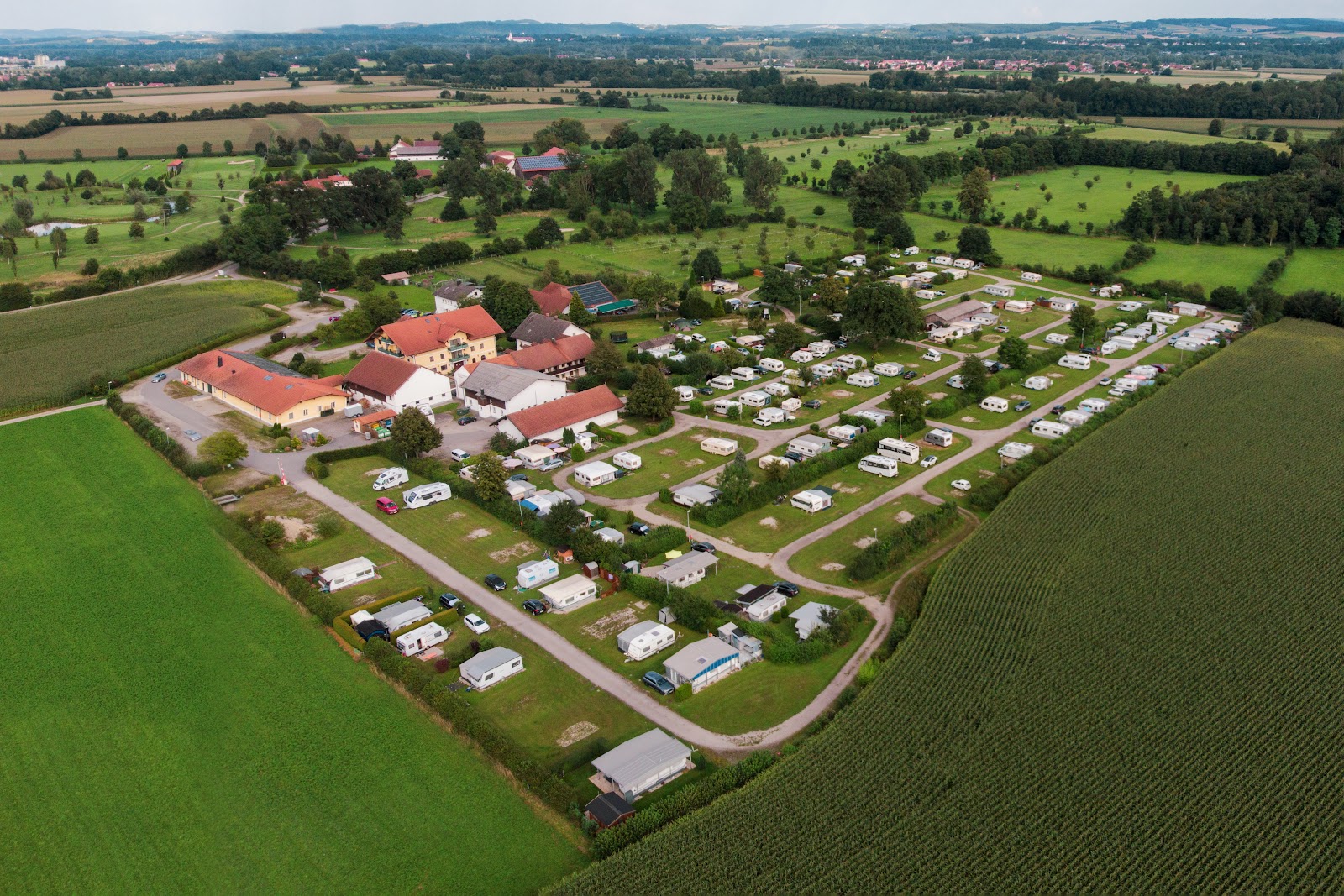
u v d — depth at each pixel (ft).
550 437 424.05
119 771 231.71
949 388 483.51
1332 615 274.77
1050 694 244.22
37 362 534.78
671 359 516.73
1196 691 244.42
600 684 260.83
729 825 206.18
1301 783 213.87
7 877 202.59
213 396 497.05
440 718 247.91
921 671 254.68
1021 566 304.09
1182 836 200.34
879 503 362.74
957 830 203.51
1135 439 397.19
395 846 207.92
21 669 270.46
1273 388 450.71
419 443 397.19
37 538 344.69
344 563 315.78
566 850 206.28
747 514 357.20
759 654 271.28
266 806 220.02
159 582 315.17
